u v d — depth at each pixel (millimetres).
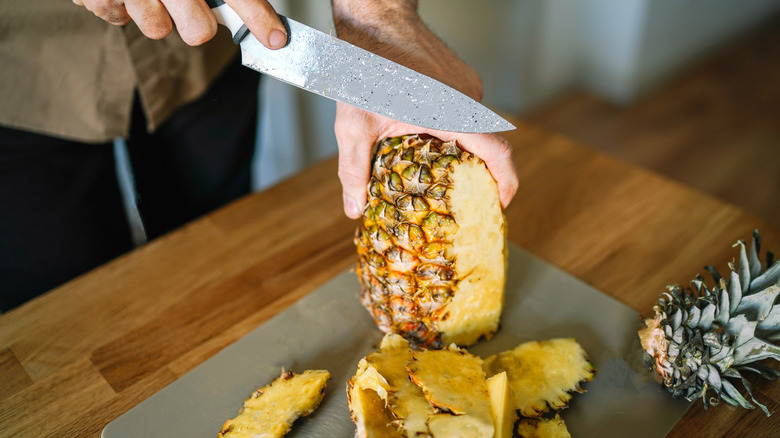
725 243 675
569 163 784
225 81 839
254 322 612
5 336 597
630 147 1436
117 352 586
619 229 697
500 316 607
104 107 749
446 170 526
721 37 1777
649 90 1643
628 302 623
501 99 1522
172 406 542
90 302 628
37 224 740
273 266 665
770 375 536
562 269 656
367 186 574
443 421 477
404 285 541
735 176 1335
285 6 976
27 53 691
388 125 565
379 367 517
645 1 1414
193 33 518
